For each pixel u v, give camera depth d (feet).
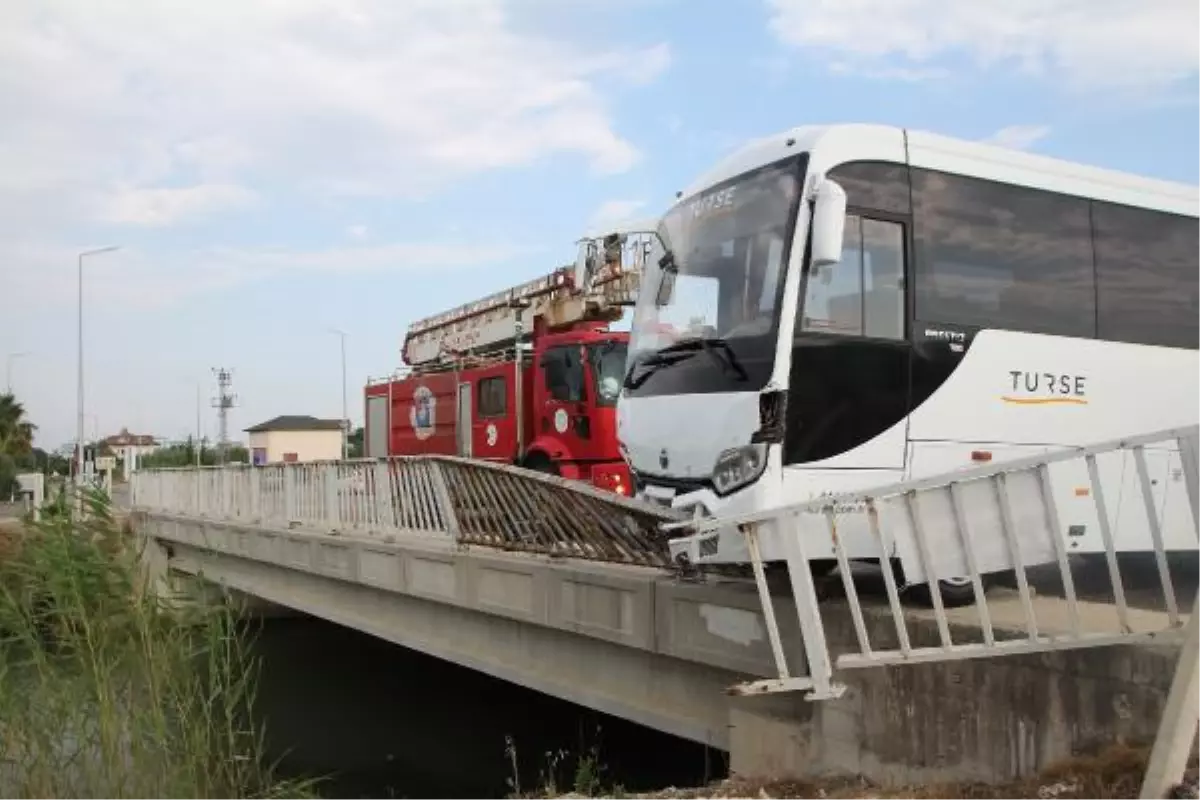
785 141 25.81
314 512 50.52
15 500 28.48
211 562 63.82
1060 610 23.22
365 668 61.77
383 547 42.09
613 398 50.55
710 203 27.32
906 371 24.95
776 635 19.33
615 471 50.03
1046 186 28.04
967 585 24.52
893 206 25.46
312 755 45.11
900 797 18.89
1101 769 16.40
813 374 23.79
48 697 23.20
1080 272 28.14
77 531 25.35
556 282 56.13
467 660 37.09
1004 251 26.96
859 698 21.04
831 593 25.35
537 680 33.12
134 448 98.27
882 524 18.78
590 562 31.83
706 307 26.25
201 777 23.99
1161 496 28.55
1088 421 27.58
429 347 72.69
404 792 39.81
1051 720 17.70
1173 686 14.51
